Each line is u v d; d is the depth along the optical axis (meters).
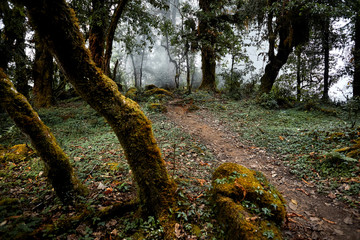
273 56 15.95
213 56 17.27
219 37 15.41
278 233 2.63
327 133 6.83
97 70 2.69
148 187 3.04
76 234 2.80
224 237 2.71
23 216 2.93
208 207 3.35
